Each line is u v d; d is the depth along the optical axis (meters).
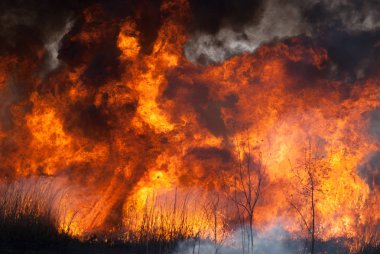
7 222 6.66
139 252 6.30
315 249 6.88
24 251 5.96
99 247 6.56
